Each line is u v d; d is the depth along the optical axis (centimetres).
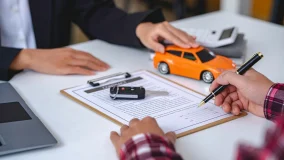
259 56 101
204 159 83
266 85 96
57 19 160
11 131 90
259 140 89
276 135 54
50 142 87
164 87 111
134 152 72
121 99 105
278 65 126
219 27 156
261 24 160
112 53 137
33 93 111
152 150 71
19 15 157
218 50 126
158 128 84
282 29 155
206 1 331
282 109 93
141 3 359
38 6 154
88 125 95
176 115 98
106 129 93
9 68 119
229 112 99
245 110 101
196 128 92
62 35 164
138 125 85
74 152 86
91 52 138
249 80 98
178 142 88
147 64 128
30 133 90
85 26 157
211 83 113
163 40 128
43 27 157
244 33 150
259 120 97
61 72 120
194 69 116
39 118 98
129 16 144
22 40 160
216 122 95
